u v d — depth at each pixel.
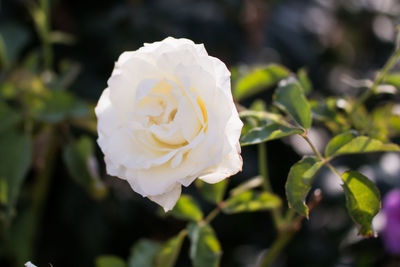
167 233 0.93
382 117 0.60
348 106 0.58
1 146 0.63
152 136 0.46
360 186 0.48
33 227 0.72
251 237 0.96
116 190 0.86
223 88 0.44
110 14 0.88
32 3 0.83
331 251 0.86
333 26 1.13
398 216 0.74
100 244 0.85
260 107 0.60
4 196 0.61
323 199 0.84
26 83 0.66
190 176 0.45
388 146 0.48
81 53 0.89
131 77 0.46
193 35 0.89
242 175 0.87
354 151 0.49
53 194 0.88
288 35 1.00
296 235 0.91
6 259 0.80
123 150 0.46
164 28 0.87
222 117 0.44
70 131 0.82
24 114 0.66
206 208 0.90
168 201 0.45
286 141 0.86
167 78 0.45
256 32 0.93
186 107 0.45
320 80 1.00
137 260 0.60
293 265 0.90
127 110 0.47
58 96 0.66
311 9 1.08
